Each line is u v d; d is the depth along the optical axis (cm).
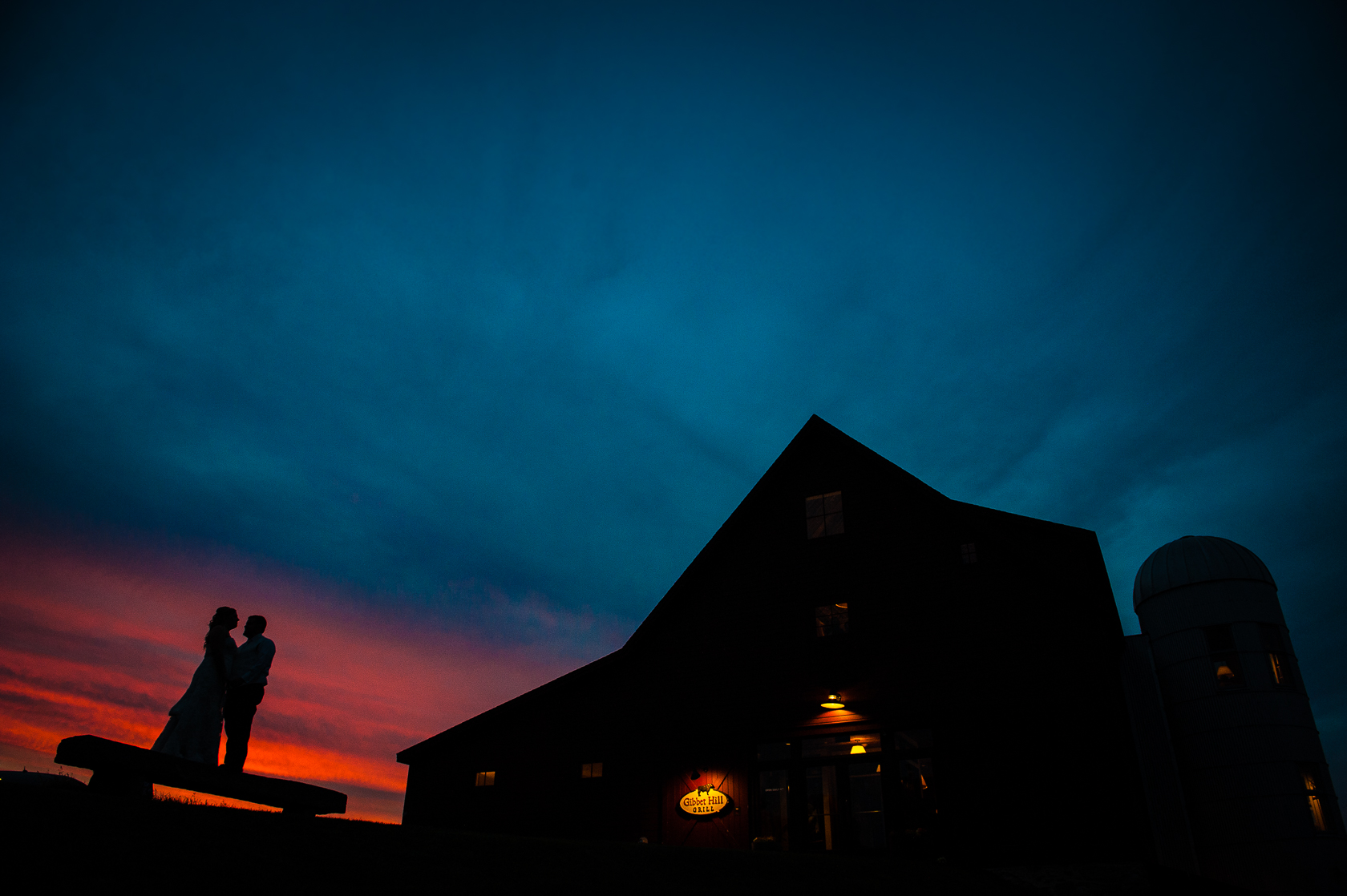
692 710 1875
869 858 1272
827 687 1770
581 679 2009
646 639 2008
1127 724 1557
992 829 1511
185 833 632
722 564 2023
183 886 548
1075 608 1634
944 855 1521
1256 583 1780
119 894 511
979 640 1678
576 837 1833
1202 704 1709
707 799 1764
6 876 493
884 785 1636
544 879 770
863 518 1917
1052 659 1606
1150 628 1870
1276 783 1582
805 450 2078
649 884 848
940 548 1808
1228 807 1611
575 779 1897
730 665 1888
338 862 666
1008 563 1730
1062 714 1552
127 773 716
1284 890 1505
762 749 1783
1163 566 1875
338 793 912
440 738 2052
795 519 1995
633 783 1847
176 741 775
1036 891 1273
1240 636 1725
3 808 574
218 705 820
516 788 1933
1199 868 1623
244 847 641
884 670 1734
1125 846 1415
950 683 1664
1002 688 1617
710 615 1970
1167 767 1647
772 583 1938
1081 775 1494
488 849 818
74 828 580
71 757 650
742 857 1071
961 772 1579
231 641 845
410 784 2022
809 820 1681
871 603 1814
